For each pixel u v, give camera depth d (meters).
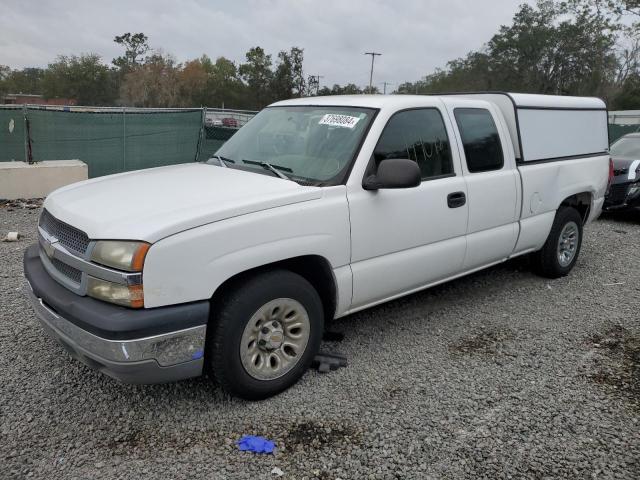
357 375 3.72
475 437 3.07
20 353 3.88
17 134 11.48
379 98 4.14
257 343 3.26
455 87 66.12
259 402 3.36
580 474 2.79
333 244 3.49
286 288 3.28
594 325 4.71
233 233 3.00
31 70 99.44
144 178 3.79
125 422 3.13
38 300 3.25
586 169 5.88
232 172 3.85
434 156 4.20
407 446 2.97
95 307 2.81
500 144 4.82
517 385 3.65
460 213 4.35
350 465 2.81
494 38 60.12
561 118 5.59
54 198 3.53
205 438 3.00
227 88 80.31
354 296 3.74
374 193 3.70
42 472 2.70
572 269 6.37
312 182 3.58
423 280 4.24
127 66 87.19
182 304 2.86
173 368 2.90
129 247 2.74
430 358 4.01
